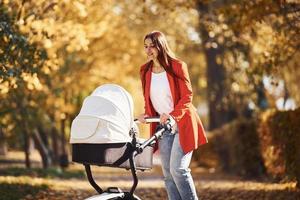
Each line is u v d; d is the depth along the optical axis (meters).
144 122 7.96
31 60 13.09
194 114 8.23
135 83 34.19
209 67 31.91
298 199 12.70
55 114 27.33
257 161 21.64
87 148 7.59
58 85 24.94
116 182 20.81
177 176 8.16
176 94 8.25
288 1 14.14
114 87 7.80
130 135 7.83
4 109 21.59
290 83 28.62
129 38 27.97
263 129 18.80
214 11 16.30
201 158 35.59
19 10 13.55
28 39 13.46
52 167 26.81
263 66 15.55
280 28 14.72
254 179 19.98
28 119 23.00
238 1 14.60
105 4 22.77
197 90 46.81
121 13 29.80
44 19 14.12
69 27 14.87
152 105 8.44
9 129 24.41
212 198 13.72
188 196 8.17
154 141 7.86
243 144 22.12
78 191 15.41
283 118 15.43
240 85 27.00
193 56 40.31
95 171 30.56
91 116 7.50
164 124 7.94
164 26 30.62
